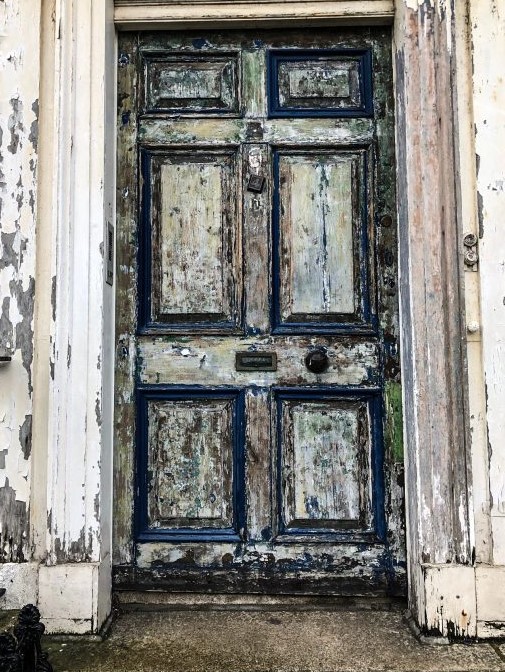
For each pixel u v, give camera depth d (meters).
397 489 2.51
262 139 2.65
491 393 2.35
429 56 2.43
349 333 2.57
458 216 2.38
